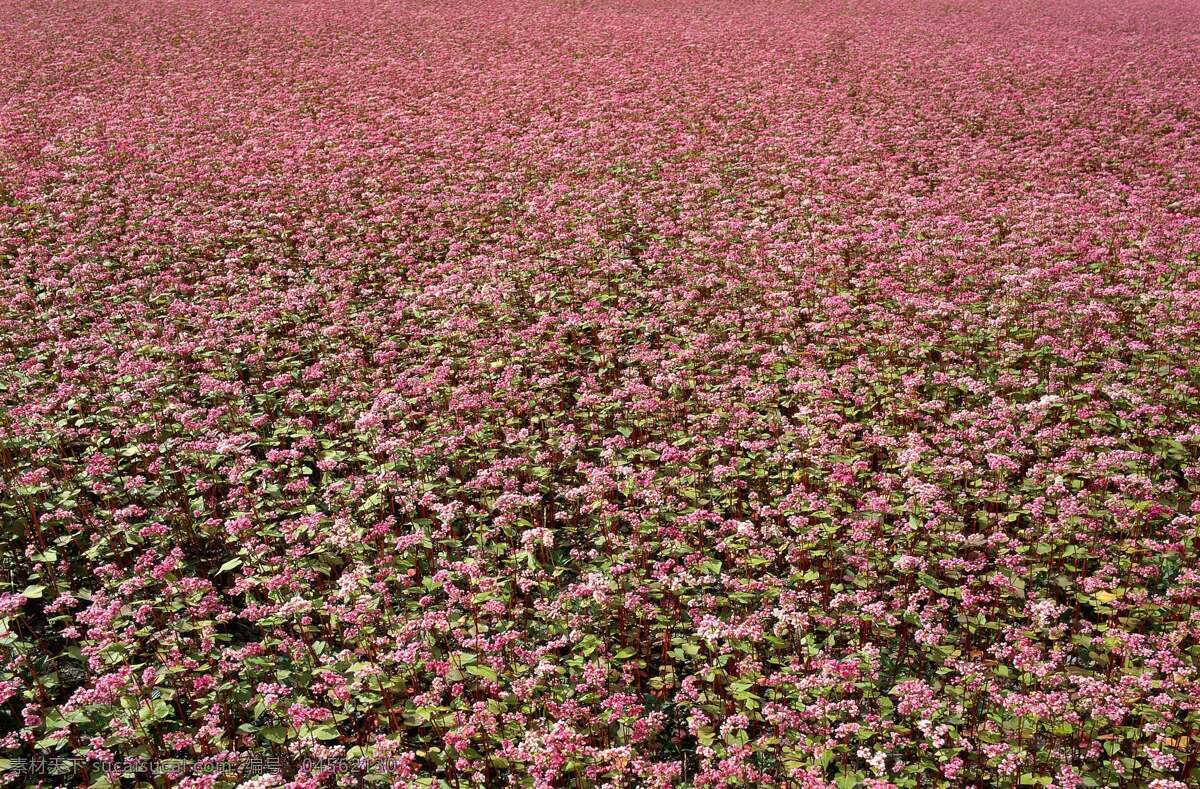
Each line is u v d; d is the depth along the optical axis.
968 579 8.21
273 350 13.16
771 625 8.26
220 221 17.19
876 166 20.56
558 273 15.59
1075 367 11.75
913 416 10.96
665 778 6.34
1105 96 26.86
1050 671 7.08
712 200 18.77
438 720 7.07
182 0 44.47
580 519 9.93
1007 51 34.00
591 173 20.30
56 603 7.91
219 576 9.05
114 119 23.98
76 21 37.66
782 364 12.25
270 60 32.53
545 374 12.49
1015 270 14.15
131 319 13.60
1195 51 34.19
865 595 8.02
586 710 6.96
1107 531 8.87
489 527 9.52
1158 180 19.41
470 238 17.17
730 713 7.34
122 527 8.93
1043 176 19.69
